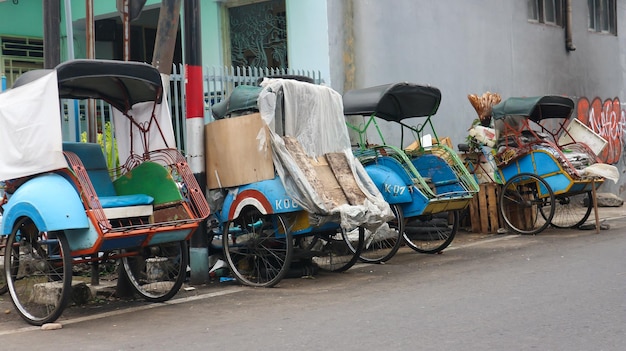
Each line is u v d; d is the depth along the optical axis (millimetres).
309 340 5797
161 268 7945
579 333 5672
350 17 13047
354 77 13070
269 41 13414
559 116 13016
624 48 20688
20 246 7211
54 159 6871
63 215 6648
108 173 8016
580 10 19047
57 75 6887
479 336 5668
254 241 8719
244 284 8648
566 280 7914
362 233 9352
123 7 9836
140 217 7445
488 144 12781
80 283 7938
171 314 7164
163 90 7707
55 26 9102
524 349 5277
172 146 7836
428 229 11039
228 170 8766
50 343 6137
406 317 6441
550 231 12867
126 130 8289
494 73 16125
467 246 11422
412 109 10836
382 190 9875
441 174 10500
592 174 11969
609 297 6938
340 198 8664
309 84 9055
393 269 9492
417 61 14211
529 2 17359
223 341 5918
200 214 7395
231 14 13820
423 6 14398
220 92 11375
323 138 9055
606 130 19859
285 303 7473
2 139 7168
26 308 7418
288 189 8336
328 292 8016
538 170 12203
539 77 17531
